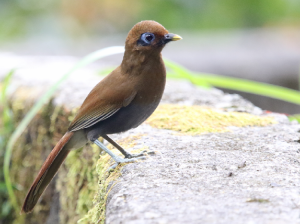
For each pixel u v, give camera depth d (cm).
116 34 2664
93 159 834
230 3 2644
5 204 1155
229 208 502
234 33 2469
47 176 728
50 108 1053
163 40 702
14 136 855
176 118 880
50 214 1032
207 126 843
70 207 927
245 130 823
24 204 691
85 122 729
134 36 712
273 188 561
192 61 1864
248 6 2642
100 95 725
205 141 763
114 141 793
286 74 1892
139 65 712
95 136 734
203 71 1858
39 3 2920
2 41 2720
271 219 473
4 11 2952
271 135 791
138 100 720
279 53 1947
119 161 680
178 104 987
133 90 712
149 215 488
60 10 2783
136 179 602
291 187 564
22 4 2923
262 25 2647
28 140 1118
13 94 1204
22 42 2609
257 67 1880
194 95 1069
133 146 754
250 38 2333
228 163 656
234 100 1031
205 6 2628
